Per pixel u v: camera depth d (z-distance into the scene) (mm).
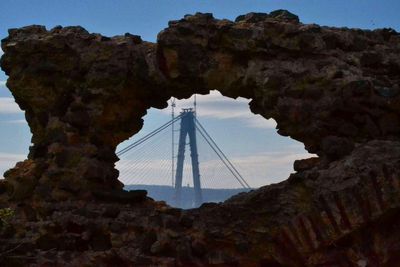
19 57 10734
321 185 8594
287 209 8836
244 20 9883
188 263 9289
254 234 8977
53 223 10102
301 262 8664
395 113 8859
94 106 10398
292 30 9328
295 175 8836
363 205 8250
